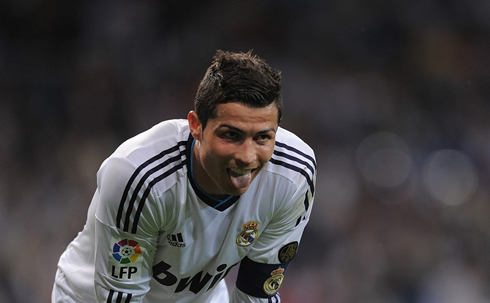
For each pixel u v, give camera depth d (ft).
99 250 28.94
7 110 125.08
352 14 156.25
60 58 135.74
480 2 160.56
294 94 143.95
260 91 24.41
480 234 123.34
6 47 133.59
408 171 136.87
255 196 29.17
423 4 159.33
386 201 130.00
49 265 100.01
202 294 33.19
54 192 111.86
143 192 27.30
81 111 127.75
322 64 150.82
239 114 24.43
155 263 30.86
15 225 103.71
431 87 152.05
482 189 136.36
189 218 28.73
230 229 29.40
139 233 28.30
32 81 131.23
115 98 131.13
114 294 29.37
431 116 147.23
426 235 120.57
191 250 29.73
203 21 148.05
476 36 158.40
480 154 142.00
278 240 31.30
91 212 31.63
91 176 117.19
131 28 140.46
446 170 138.51
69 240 104.99
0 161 114.83
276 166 29.17
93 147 121.60
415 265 112.88
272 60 149.07
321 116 141.69
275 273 32.40
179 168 27.81
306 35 152.56
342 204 125.18
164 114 133.18
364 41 154.61
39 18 137.59
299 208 30.53
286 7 153.79
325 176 130.41
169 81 138.10
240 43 148.46
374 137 140.87
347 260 112.98
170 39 143.54
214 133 24.98
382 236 119.14
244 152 24.82
